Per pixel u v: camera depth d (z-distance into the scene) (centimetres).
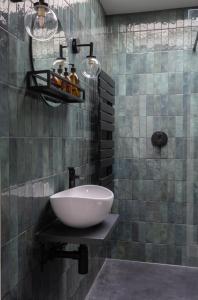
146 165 292
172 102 284
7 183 116
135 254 297
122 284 252
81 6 213
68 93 153
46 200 154
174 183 287
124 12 288
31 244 138
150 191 292
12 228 121
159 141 285
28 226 135
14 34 121
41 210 149
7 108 116
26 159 132
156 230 292
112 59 295
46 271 157
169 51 282
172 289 245
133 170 295
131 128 294
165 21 282
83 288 226
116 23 292
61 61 166
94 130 248
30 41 134
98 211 146
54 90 137
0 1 110
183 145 284
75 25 200
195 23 274
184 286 250
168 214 289
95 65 189
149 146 291
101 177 249
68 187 187
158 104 287
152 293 238
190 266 286
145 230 294
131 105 293
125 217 298
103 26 282
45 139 152
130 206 297
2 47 112
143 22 287
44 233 145
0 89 111
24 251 132
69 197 143
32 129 138
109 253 302
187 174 284
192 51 277
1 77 111
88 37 233
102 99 245
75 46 194
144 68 288
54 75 138
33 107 138
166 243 290
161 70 285
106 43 293
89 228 156
